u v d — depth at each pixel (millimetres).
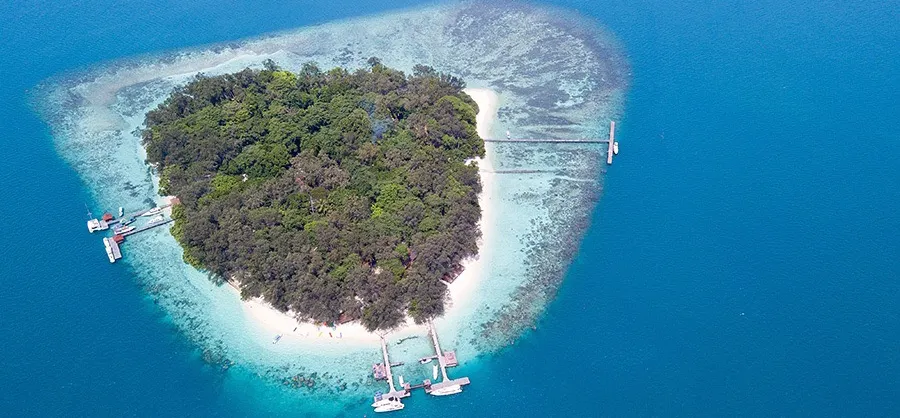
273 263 108875
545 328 106625
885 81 160625
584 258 118500
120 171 145500
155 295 115438
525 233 124375
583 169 139625
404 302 107562
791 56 174250
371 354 104062
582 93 166250
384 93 153250
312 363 103250
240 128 140750
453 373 100875
